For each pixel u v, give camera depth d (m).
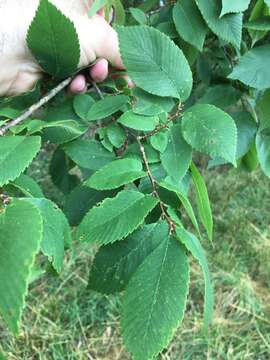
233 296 1.28
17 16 0.41
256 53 0.46
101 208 0.31
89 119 0.39
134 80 0.39
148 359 0.27
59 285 1.28
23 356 1.14
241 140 0.50
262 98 0.47
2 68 0.42
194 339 1.16
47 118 0.41
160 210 0.33
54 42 0.40
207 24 0.46
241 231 1.48
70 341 1.18
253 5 0.59
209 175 1.66
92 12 0.43
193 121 0.37
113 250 0.32
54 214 0.30
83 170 0.45
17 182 0.32
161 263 0.29
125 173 0.34
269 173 0.48
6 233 0.24
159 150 0.36
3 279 0.23
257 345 1.17
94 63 0.45
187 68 0.40
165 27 0.51
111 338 1.19
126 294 0.29
